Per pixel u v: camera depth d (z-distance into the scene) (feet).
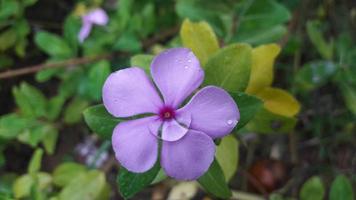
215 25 0.89
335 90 1.07
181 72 0.55
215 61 0.62
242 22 0.89
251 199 0.95
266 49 0.71
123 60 1.00
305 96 1.05
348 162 1.03
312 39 0.93
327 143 1.04
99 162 1.07
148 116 0.57
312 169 1.03
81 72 1.00
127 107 0.55
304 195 0.85
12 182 0.98
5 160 1.09
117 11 1.06
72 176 0.90
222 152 0.74
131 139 0.55
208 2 0.91
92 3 1.09
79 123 1.11
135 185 0.60
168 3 1.07
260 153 1.05
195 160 0.54
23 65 1.16
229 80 0.62
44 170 1.09
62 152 1.10
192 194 0.92
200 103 0.53
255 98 0.59
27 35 1.17
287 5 1.05
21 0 1.04
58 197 0.85
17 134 0.92
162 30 1.07
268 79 0.72
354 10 1.13
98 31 1.02
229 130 0.53
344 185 0.83
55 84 1.16
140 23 1.00
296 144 1.04
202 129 0.54
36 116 0.94
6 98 1.14
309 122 1.05
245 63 0.62
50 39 1.00
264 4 0.88
